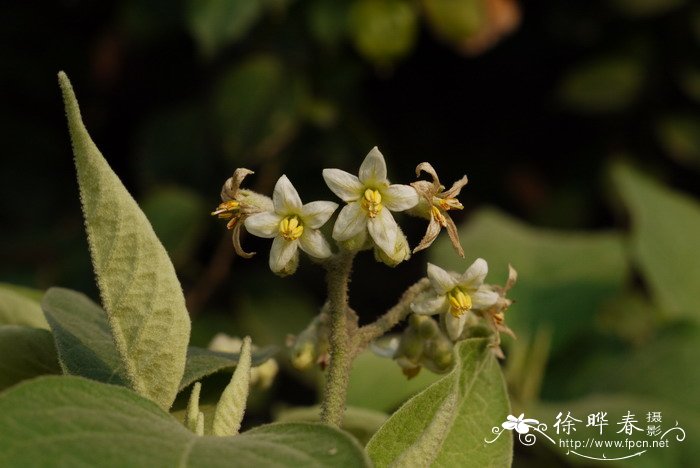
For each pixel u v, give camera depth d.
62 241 0.90
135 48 0.92
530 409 0.57
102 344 0.40
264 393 0.81
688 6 0.93
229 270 0.86
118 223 0.36
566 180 0.99
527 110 0.99
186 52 0.91
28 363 0.41
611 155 0.97
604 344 0.66
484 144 0.99
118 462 0.33
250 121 0.83
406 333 0.40
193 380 0.39
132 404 0.34
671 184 0.97
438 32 0.81
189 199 0.82
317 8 0.81
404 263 0.96
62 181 0.95
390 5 0.81
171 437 0.33
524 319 0.62
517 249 0.66
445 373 0.40
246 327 0.83
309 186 0.87
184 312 0.37
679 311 0.67
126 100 0.95
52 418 0.33
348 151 0.87
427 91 0.98
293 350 0.40
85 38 0.95
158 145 0.88
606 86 0.94
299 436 0.34
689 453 0.54
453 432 0.39
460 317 0.39
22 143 0.94
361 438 0.44
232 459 0.33
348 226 0.37
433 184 0.38
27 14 0.94
